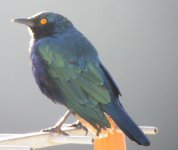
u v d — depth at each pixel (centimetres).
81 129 1055
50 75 1068
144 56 1677
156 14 1681
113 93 1036
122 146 962
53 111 1650
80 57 1064
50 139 916
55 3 1677
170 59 1681
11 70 1678
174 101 1666
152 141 1656
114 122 984
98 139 951
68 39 1084
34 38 1113
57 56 1069
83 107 1027
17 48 1683
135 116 1666
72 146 1641
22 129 1658
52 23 1103
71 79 1055
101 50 1673
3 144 872
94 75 1045
